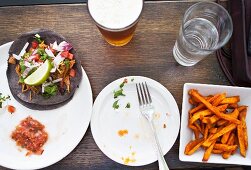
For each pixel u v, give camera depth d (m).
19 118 0.47
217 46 0.43
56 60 0.47
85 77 0.47
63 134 0.46
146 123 0.47
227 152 0.44
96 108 0.46
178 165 0.46
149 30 0.49
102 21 0.41
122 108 0.48
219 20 0.46
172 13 0.50
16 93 0.48
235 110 0.45
